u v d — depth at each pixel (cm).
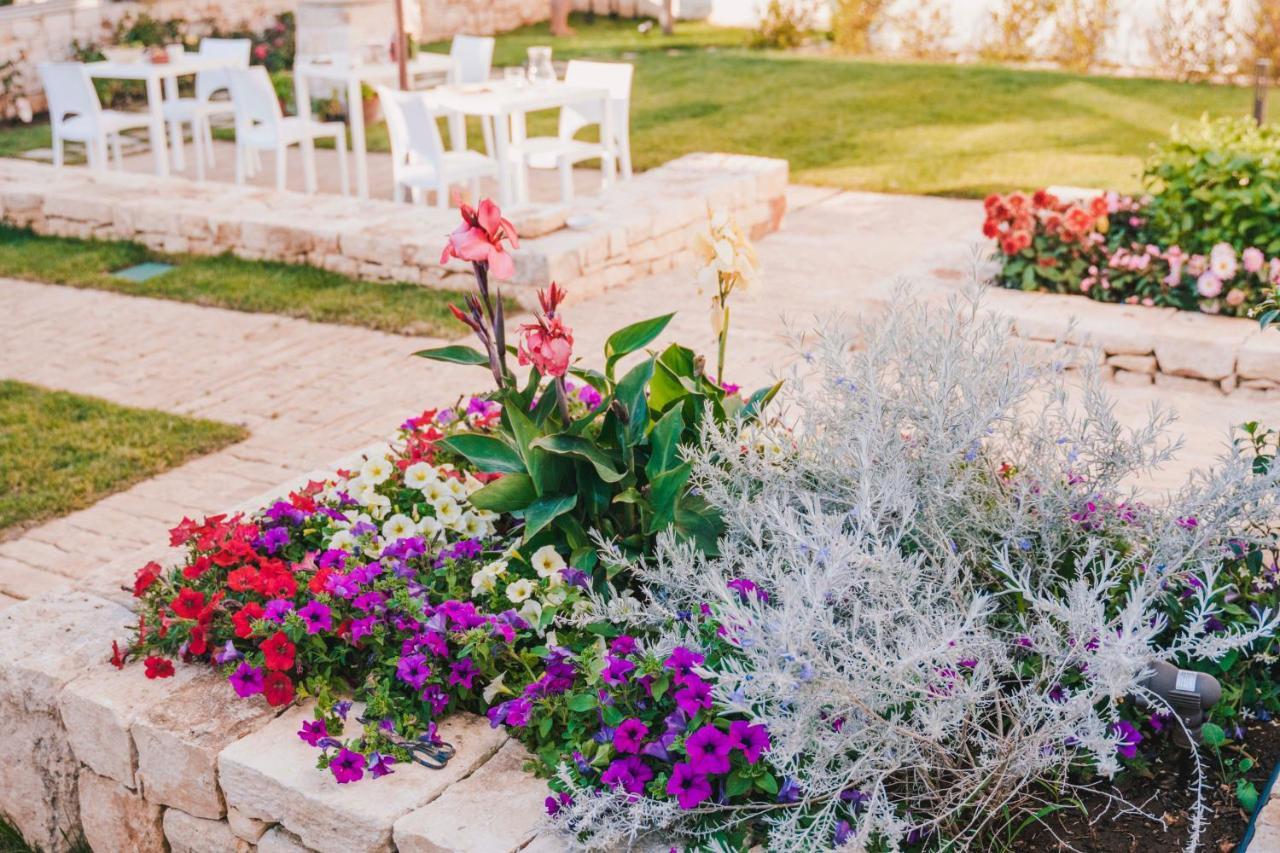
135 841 305
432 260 755
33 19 1507
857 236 868
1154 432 300
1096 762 244
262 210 859
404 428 404
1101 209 638
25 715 315
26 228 939
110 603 343
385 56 1073
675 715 258
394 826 255
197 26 1698
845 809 250
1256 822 243
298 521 350
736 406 338
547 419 327
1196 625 248
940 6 1653
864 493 260
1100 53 1552
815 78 1488
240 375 641
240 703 297
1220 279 584
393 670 294
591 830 249
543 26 2066
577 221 766
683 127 1280
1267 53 1417
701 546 306
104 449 548
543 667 297
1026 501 290
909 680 234
